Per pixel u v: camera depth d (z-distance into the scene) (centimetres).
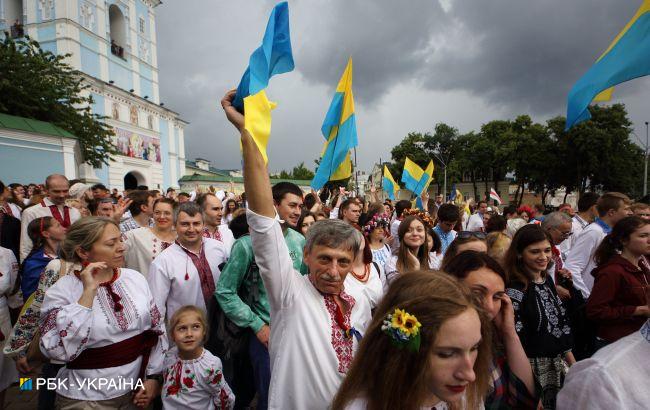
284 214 315
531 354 254
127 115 3212
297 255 306
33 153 1483
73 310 222
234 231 350
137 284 257
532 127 4066
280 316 186
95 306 235
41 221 377
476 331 123
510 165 4072
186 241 332
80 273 230
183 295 323
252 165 173
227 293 280
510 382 194
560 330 256
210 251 350
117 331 238
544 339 252
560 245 542
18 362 276
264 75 181
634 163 3703
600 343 305
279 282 181
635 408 132
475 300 145
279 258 181
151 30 3697
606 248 318
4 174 1381
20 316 276
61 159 1595
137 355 249
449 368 120
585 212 539
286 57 199
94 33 2909
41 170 1510
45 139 1526
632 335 148
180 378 271
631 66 309
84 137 2138
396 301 130
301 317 181
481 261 197
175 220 337
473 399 145
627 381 135
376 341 130
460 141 5344
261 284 292
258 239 178
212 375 272
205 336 276
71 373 234
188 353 274
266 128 177
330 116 577
